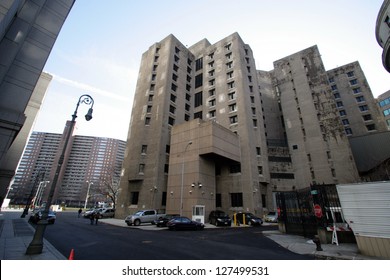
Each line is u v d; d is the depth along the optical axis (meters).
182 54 49.25
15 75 12.67
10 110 12.05
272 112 63.03
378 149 45.22
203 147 31.12
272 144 56.91
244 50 48.53
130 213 33.72
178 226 19.94
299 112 50.78
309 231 14.41
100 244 10.89
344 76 66.75
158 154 35.22
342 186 9.99
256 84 46.47
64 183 105.62
